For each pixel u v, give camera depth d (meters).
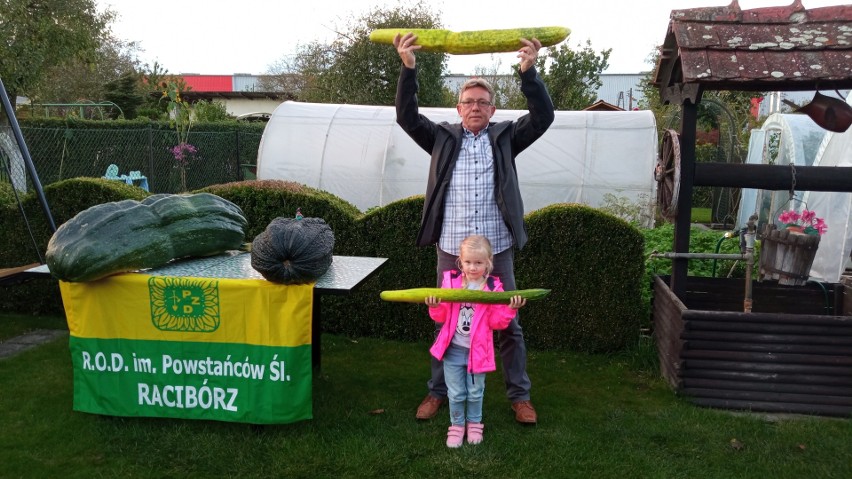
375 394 4.27
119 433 3.57
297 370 3.52
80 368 3.67
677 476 3.21
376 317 5.55
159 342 3.59
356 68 21.94
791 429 3.74
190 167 16.47
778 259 5.16
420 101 22.20
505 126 3.71
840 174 4.47
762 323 4.00
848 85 4.27
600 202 9.80
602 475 3.23
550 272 5.22
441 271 3.79
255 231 5.64
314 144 10.83
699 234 7.84
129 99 26.78
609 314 5.16
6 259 6.07
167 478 3.18
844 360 3.93
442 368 3.89
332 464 3.29
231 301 3.49
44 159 15.11
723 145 18.50
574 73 23.50
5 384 4.32
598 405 4.14
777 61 4.17
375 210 5.50
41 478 3.14
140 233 3.71
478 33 3.37
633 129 10.16
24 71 12.94
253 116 29.97
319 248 3.45
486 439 3.58
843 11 4.35
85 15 14.52
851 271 8.95
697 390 4.13
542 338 5.31
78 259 3.38
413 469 3.27
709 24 4.45
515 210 3.60
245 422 3.58
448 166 3.69
